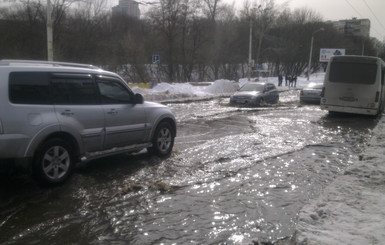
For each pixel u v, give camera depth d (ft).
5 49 130.62
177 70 160.15
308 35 231.91
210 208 17.20
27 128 17.54
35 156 18.16
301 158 27.66
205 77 180.45
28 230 14.40
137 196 18.58
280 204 17.89
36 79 18.54
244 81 151.53
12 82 17.51
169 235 14.30
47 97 18.86
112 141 22.47
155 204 17.56
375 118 54.39
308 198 18.84
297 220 15.44
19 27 135.85
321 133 39.83
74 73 20.59
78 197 18.08
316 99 78.18
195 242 13.73
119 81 23.54
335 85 53.62
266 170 24.06
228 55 182.39
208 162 25.67
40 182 18.54
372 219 15.03
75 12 150.82
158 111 26.32
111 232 14.47
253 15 177.17
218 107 67.77
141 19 181.98
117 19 178.81
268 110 63.67
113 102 22.89
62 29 143.33
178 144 32.07
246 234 14.49
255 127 43.01
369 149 29.84
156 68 159.74
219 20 180.34
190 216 16.20
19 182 19.81
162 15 150.00
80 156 20.52
